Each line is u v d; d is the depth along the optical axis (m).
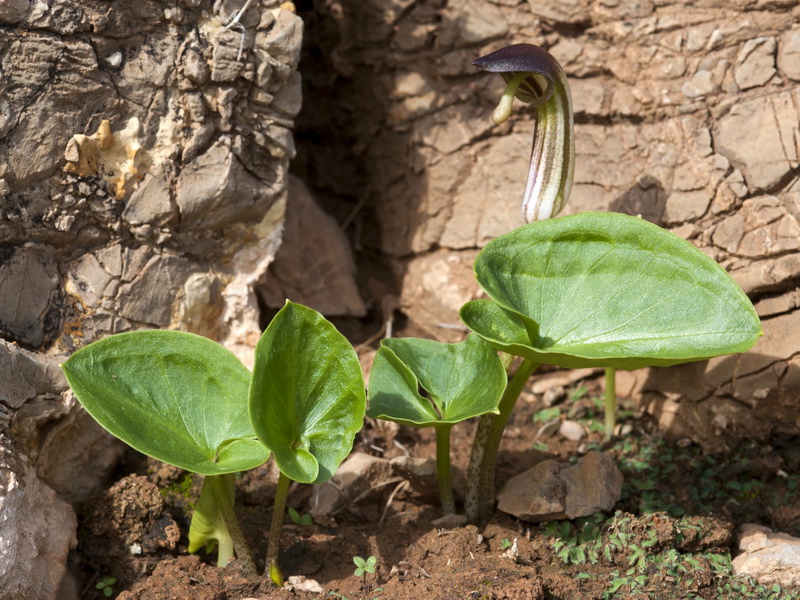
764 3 0.69
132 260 0.67
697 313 0.62
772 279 0.68
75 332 0.66
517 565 0.64
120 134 0.66
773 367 0.68
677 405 0.71
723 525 0.66
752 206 0.69
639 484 0.69
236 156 0.68
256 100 0.68
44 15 0.64
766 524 0.68
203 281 0.68
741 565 0.65
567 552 0.65
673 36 0.70
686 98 0.70
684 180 0.70
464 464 0.70
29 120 0.65
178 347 0.63
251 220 0.69
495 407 0.62
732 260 0.69
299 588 0.64
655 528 0.66
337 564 0.65
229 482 0.64
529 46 0.64
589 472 0.67
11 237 0.65
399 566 0.65
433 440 0.71
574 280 0.64
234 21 0.67
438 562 0.65
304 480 0.61
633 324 0.63
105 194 0.66
